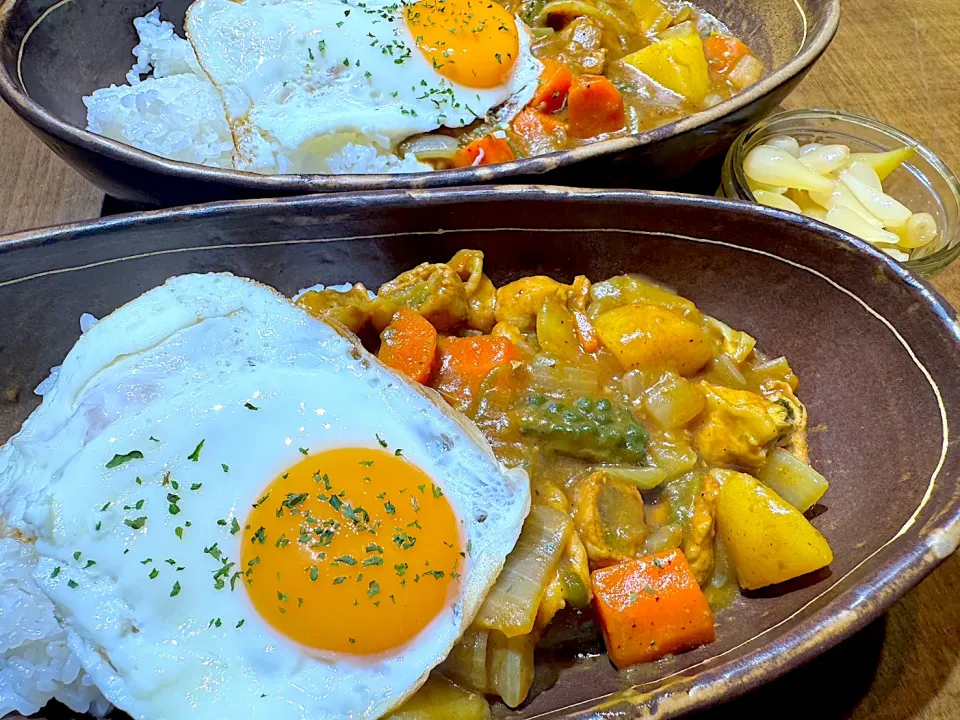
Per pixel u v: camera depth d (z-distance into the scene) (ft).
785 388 0.66
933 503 0.53
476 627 0.53
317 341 0.57
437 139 0.90
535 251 0.69
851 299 0.63
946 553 0.49
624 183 0.77
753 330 0.69
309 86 0.90
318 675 0.50
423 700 0.51
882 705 0.57
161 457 0.53
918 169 0.86
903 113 0.98
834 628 0.47
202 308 0.58
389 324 0.66
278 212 0.63
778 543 0.57
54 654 0.52
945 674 0.58
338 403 0.56
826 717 0.57
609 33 1.01
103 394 0.55
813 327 0.66
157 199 0.75
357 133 0.89
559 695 0.54
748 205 0.63
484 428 0.61
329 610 0.51
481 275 0.69
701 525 0.59
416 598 0.51
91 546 0.51
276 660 0.50
